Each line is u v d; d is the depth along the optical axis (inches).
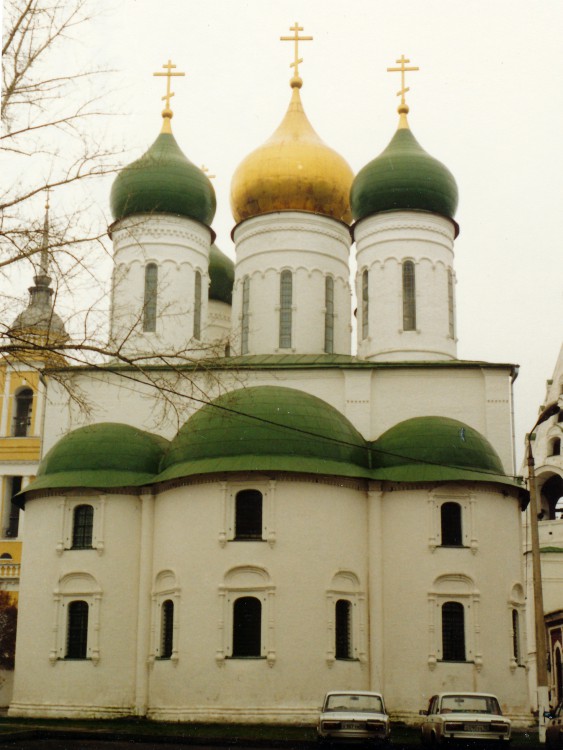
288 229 1914.4
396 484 1486.2
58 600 1483.8
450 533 1470.2
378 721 1027.3
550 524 2386.8
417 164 1850.4
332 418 1507.1
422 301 1808.6
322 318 1891.0
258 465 1405.0
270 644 1360.7
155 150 1931.6
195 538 1418.6
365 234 1865.2
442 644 1424.7
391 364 1684.3
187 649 1386.6
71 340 751.7
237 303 1943.9
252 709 1342.3
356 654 1411.2
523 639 1488.7
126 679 1455.5
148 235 1861.5
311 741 1127.6
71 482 1509.6
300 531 1403.8
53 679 1459.2
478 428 1664.6
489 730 992.2
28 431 2476.6
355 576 1434.5
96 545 1493.6
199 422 1496.1
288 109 2031.3
